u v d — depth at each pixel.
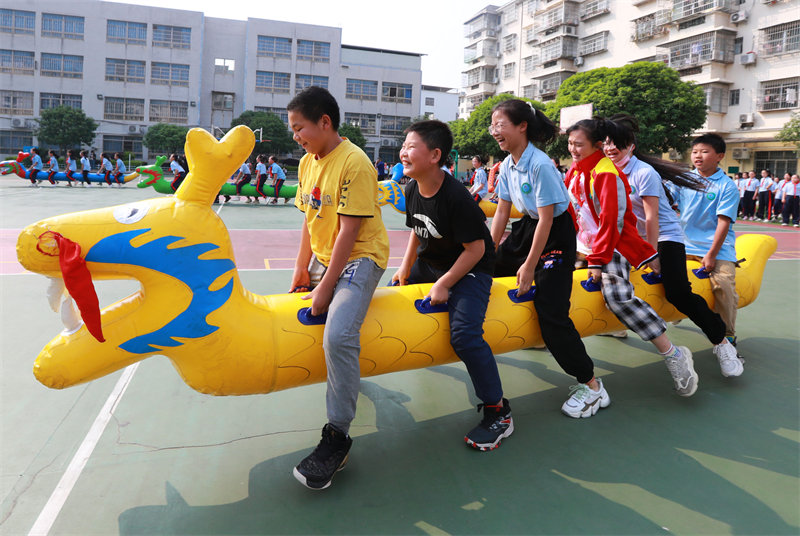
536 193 2.57
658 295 3.21
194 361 2.05
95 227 1.87
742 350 3.92
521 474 2.28
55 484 2.12
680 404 3.00
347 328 2.07
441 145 2.26
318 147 2.13
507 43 46.81
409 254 2.83
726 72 28.09
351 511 2.01
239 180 16.39
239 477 2.22
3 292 4.93
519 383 3.28
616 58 34.97
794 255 9.10
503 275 3.03
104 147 43.53
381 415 2.82
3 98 41.25
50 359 1.92
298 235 9.84
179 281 1.96
